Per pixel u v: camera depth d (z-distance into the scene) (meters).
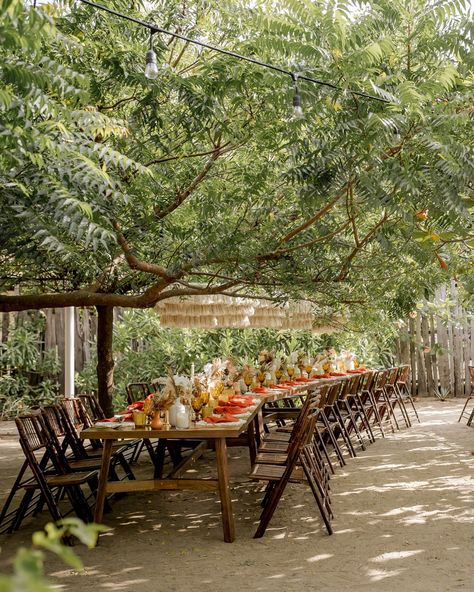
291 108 4.50
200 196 6.21
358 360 13.30
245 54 4.94
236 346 12.98
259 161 6.00
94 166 3.54
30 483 5.12
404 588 3.75
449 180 4.07
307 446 5.43
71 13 5.21
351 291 6.52
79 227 3.82
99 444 6.75
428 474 6.81
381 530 4.93
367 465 7.39
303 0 3.86
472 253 6.38
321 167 4.44
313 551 4.50
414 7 4.33
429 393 14.18
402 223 4.90
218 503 5.93
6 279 6.81
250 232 5.54
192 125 5.61
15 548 4.77
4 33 2.47
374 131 3.91
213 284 6.92
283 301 6.41
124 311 12.98
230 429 4.93
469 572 3.99
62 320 12.94
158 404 5.07
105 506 5.70
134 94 5.59
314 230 5.71
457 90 4.54
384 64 4.47
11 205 4.18
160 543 4.80
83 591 3.87
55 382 12.88
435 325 14.22
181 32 5.76
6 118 3.15
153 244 6.21
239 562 4.32
